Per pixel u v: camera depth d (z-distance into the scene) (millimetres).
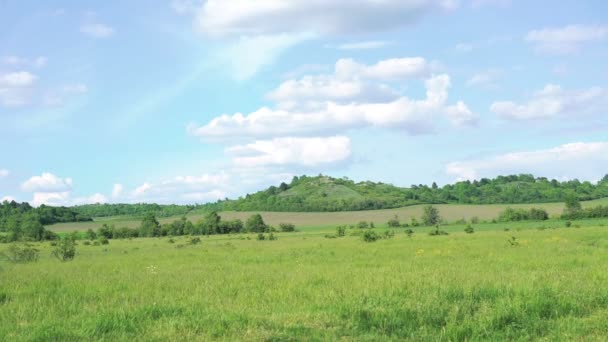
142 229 128875
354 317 13211
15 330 12438
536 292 15141
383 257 34156
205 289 18609
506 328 12805
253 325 12352
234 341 11180
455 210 158750
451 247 41156
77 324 12914
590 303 14758
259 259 35844
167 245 72812
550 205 158000
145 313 13805
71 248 44312
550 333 12375
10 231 125625
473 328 12633
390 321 13039
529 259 27984
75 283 21016
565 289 15781
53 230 150875
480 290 15859
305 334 11906
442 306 14188
